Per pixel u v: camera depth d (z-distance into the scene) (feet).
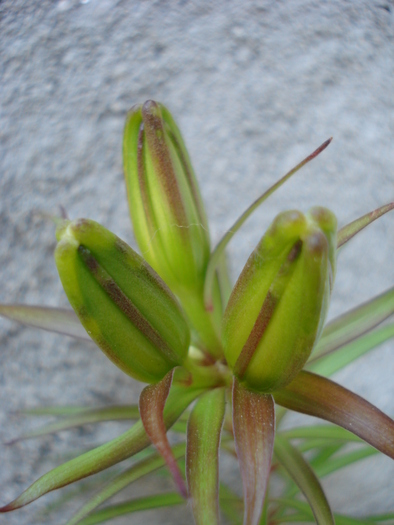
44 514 0.86
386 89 0.86
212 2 0.85
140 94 0.86
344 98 0.86
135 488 0.88
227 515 0.78
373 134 0.87
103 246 0.44
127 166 0.56
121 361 0.48
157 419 0.43
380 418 0.48
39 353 0.87
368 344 0.68
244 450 0.44
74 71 0.85
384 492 0.90
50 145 0.85
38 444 0.88
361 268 0.90
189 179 0.56
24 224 0.85
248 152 0.89
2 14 0.84
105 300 0.45
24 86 0.84
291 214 0.41
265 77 0.86
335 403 0.49
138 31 0.85
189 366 0.54
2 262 0.85
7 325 0.86
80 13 0.84
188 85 0.86
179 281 0.57
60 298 0.86
